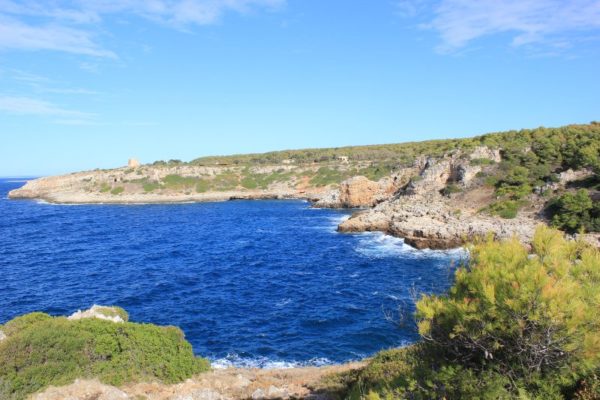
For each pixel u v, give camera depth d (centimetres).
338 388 1405
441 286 3048
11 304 2883
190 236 5762
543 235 831
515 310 688
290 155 16212
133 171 12506
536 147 6056
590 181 4784
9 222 7400
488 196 5422
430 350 874
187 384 1486
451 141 12425
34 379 1266
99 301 2941
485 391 679
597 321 663
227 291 3152
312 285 3259
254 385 1545
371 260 4022
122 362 1466
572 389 699
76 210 9450
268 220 7231
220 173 12600
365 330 2338
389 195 8144
